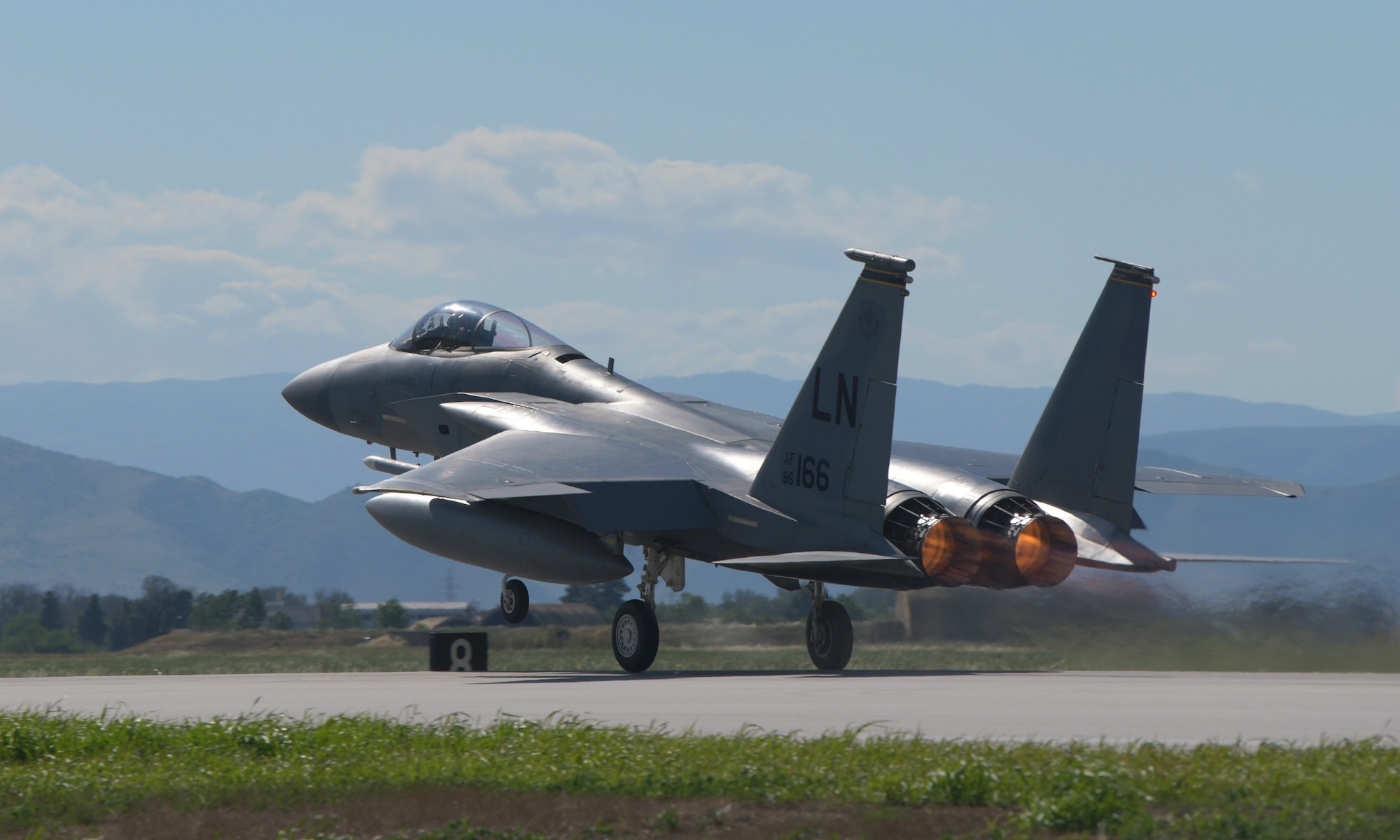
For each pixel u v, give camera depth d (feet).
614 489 185.78
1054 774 82.64
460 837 75.56
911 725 113.09
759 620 406.00
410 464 260.62
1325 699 134.21
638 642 198.90
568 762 93.20
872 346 171.63
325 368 281.95
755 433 218.79
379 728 109.40
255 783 90.07
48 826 82.28
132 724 113.29
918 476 200.34
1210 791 79.41
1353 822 70.95
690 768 89.35
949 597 246.06
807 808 80.07
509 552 188.65
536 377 245.45
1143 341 195.21
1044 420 203.82
